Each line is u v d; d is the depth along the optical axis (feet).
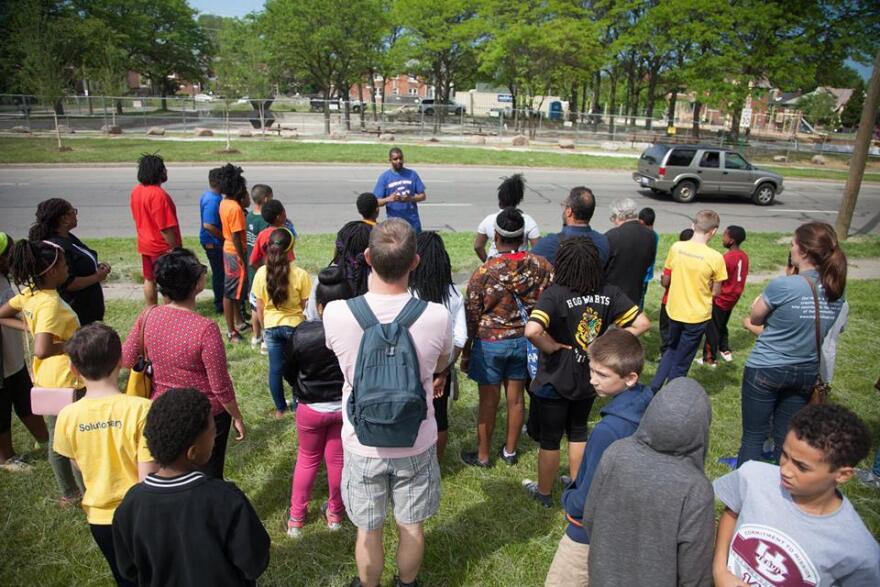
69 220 14.70
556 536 12.23
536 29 102.89
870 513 13.23
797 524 6.73
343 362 8.71
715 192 59.67
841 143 138.72
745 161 60.23
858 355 22.33
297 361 10.81
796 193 69.72
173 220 20.02
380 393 7.84
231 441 15.40
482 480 14.02
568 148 101.71
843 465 6.24
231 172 20.44
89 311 15.49
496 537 12.18
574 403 11.98
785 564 6.77
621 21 111.04
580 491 8.34
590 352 8.77
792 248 12.15
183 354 10.14
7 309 11.98
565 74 110.52
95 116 104.58
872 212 58.85
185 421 6.97
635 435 7.25
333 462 11.53
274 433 15.84
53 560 11.28
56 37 86.33
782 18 95.25
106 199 48.75
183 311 10.32
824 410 6.44
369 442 8.23
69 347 8.59
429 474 9.25
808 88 98.73
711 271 16.78
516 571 11.29
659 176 58.95
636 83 135.13
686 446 6.77
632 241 16.35
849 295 29.91
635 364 8.48
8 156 66.95
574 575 8.63
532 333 11.01
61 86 78.33
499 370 13.33
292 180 60.13
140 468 8.70
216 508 7.05
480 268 12.84
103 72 102.73
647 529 6.79
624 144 105.81
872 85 40.81
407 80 261.85
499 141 103.81
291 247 15.29
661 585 6.77
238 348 21.16
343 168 69.82
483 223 18.30
